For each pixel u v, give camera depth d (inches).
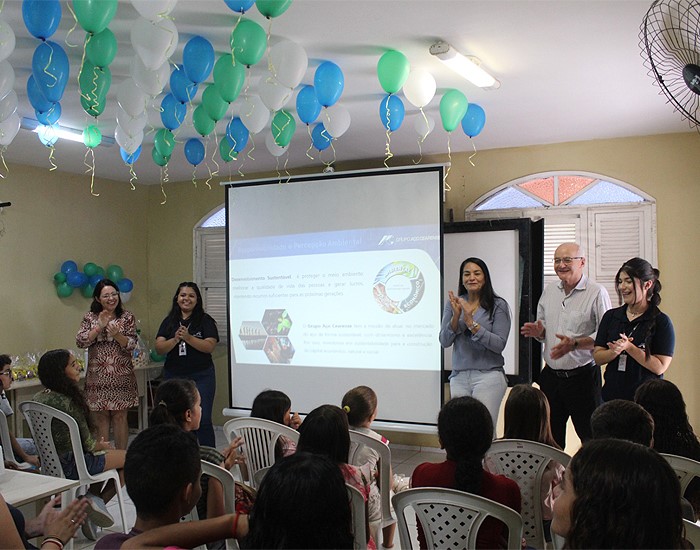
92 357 186.5
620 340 128.9
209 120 149.0
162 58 105.0
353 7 103.5
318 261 203.3
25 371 202.8
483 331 168.4
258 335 212.4
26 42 118.8
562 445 157.8
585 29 110.7
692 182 184.7
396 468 199.0
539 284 197.9
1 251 216.5
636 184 191.2
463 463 75.9
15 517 72.1
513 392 99.7
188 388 104.7
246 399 213.6
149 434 58.9
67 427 132.5
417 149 213.3
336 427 85.7
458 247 207.3
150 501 56.3
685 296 184.5
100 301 183.9
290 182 208.1
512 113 166.1
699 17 89.8
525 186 207.9
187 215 269.1
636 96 149.9
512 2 100.8
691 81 89.0
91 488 142.2
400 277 191.3
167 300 272.4
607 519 38.8
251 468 119.9
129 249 267.7
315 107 144.6
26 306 224.2
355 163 233.9
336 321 200.4
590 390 152.9
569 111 163.9
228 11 107.2
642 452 40.3
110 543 56.9
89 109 121.2
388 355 192.4
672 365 185.3
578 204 199.5
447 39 116.6
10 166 220.4
